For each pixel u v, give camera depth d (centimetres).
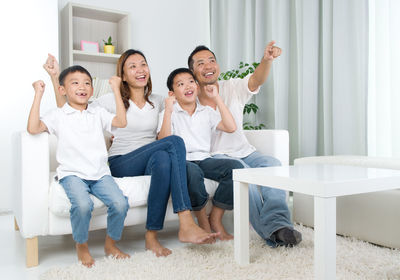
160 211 152
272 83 318
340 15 267
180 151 156
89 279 122
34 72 266
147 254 146
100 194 146
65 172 148
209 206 184
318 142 299
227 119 185
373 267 128
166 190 152
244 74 317
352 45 261
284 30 313
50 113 153
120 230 146
